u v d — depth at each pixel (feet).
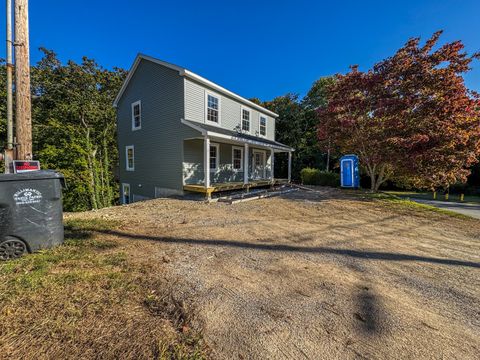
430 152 29.09
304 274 9.37
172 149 34.68
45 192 10.39
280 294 7.75
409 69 31.50
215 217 19.84
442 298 7.79
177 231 15.24
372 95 35.19
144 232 14.78
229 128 41.37
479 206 32.17
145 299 7.05
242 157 46.03
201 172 36.78
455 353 5.31
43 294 6.91
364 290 8.18
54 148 41.60
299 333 5.85
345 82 36.99
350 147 40.29
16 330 5.41
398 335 5.89
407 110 31.32
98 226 15.48
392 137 31.01
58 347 5.00
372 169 40.96
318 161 73.41
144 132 39.27
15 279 7.69
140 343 5.24
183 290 7.77
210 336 5.63
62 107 48.03
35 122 47.98
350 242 13.83
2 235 9.24
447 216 21.84
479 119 28.22
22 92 12.17
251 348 5.29
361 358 5.10
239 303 7.12
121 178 45.83
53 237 10.75
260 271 9.55
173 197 32.17
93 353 4.89
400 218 20.77
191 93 33.65
